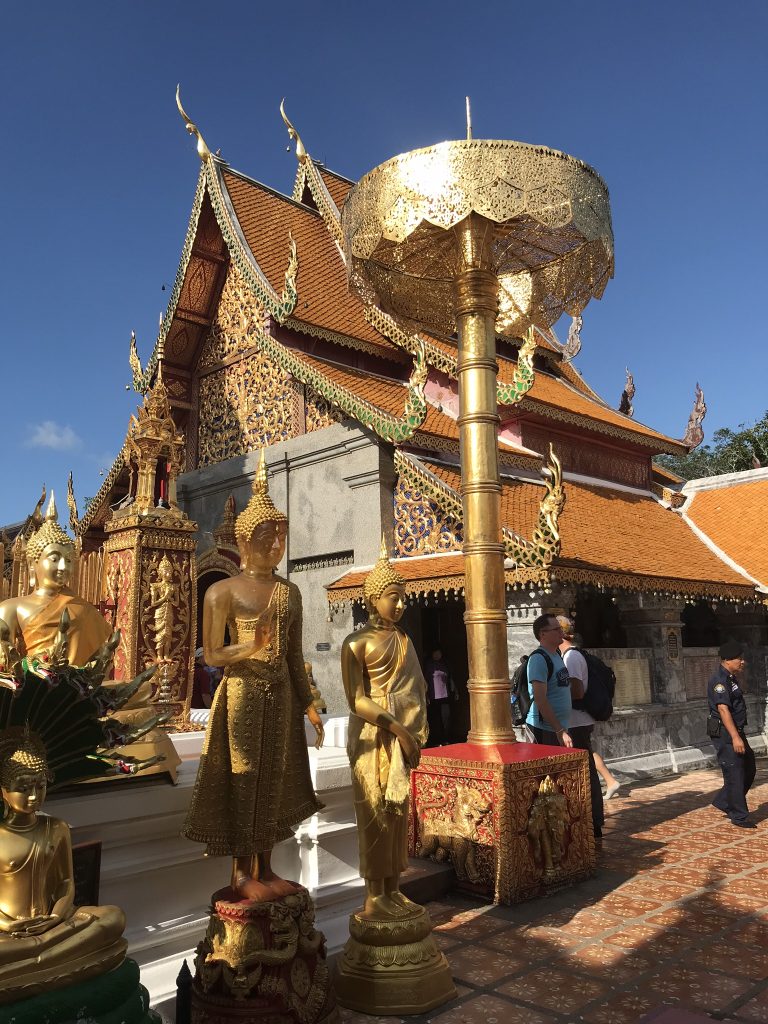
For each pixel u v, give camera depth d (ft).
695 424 57.26
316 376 42.55
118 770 11.38
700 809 29.89
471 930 16.84
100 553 21.59
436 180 20.44
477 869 18.97
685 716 43.11
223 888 13.38
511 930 16.75
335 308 49.26
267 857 12.39
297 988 11.49
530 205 20.36
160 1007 12.29
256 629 12.05
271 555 12.61
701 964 14.70
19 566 20.59
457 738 51.85
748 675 49.93
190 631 18.10
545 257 25.44
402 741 13.55
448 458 43.09
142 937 12.78
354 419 42.75
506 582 34.32
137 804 12.97
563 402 50.08
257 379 50.42
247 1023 11.09
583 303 26.32
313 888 15.34
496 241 24.25
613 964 14.76
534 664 24.13
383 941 13.20
